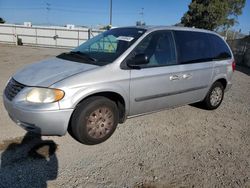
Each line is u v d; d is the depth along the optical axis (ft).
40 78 11.46
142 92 13.38
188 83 15.69
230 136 14.75
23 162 10.61
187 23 125.49
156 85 13.85
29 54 56.39
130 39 13.52
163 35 14.62
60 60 13.60
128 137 13.48
